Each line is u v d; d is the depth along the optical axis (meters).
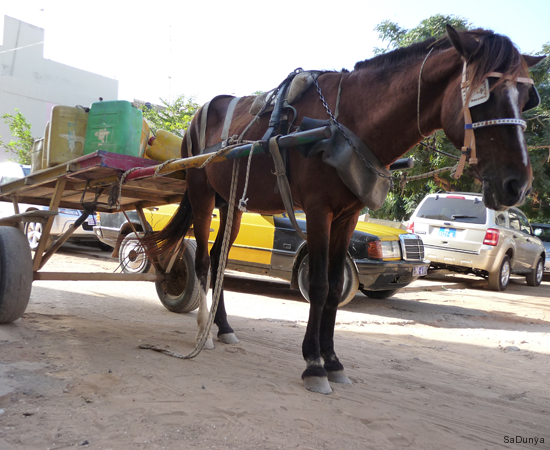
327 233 3.27
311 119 3.30
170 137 4.99
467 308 8.41
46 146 4.61
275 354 4.14
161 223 8.70
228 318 5.83
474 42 2.72
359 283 7.15
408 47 3.25
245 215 8.05
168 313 5.76
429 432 2.66
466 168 2.93
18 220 4.55
